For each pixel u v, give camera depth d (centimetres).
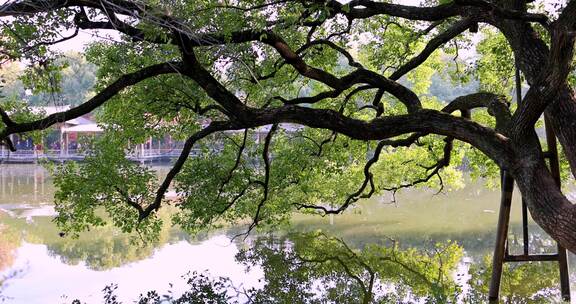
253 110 851
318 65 1344
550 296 1207
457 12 970
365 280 1430
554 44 732
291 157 1538
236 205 1515
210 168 1414
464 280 1394
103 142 1284
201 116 1347
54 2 749
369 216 2441
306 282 1415
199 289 1339
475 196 3073
